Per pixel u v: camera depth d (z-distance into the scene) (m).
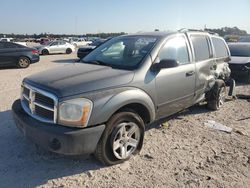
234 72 10.47
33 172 3.79
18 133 4.98
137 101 4.07
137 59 4.46
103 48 5.25
